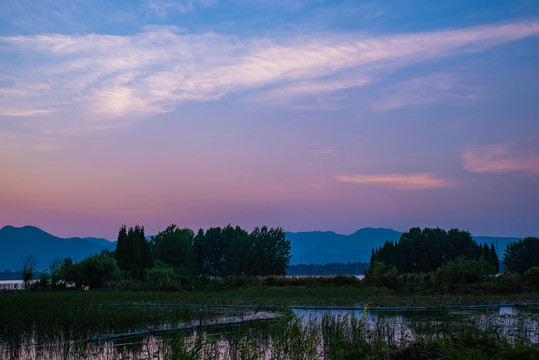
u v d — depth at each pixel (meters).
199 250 99.19
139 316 21.03
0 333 17.00
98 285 49.56
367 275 48.06
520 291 39.84
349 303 30.94
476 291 39.50
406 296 36.91
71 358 13.38
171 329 18.45
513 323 19.94
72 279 48.41
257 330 17.62
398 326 19.22
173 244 86.12
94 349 14.64
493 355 11.95
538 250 85.44
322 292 40.12
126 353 13.92
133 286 46.09
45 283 48.53
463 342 13.28
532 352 11.95
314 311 26.84
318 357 12.91
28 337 16.42
